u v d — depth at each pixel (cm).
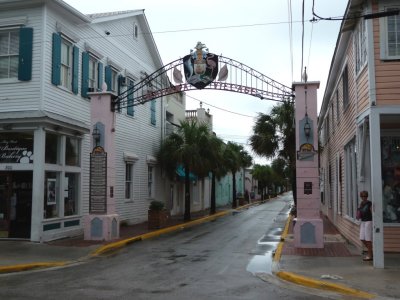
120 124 2259
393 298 820
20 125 1581
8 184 1612
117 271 1111
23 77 1598
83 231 1820
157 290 892
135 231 2030
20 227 1595
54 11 1677
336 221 2195
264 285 953
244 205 5041
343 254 1338
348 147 1691
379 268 1086
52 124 1599
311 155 1514
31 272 1111
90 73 1984
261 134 2955
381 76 1162
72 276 1048
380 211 1095
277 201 6762
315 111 1529
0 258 1264
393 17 1187
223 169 3478
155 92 1733
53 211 1655
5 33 1666
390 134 1394
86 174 1866
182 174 3073
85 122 1883
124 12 2309
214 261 1267
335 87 2106
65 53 1777
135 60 2478
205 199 4278
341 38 1561
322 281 940
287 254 1342
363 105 1287
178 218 2898
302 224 1484
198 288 914
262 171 6756
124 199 2292
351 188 1642
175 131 3012
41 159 1562
